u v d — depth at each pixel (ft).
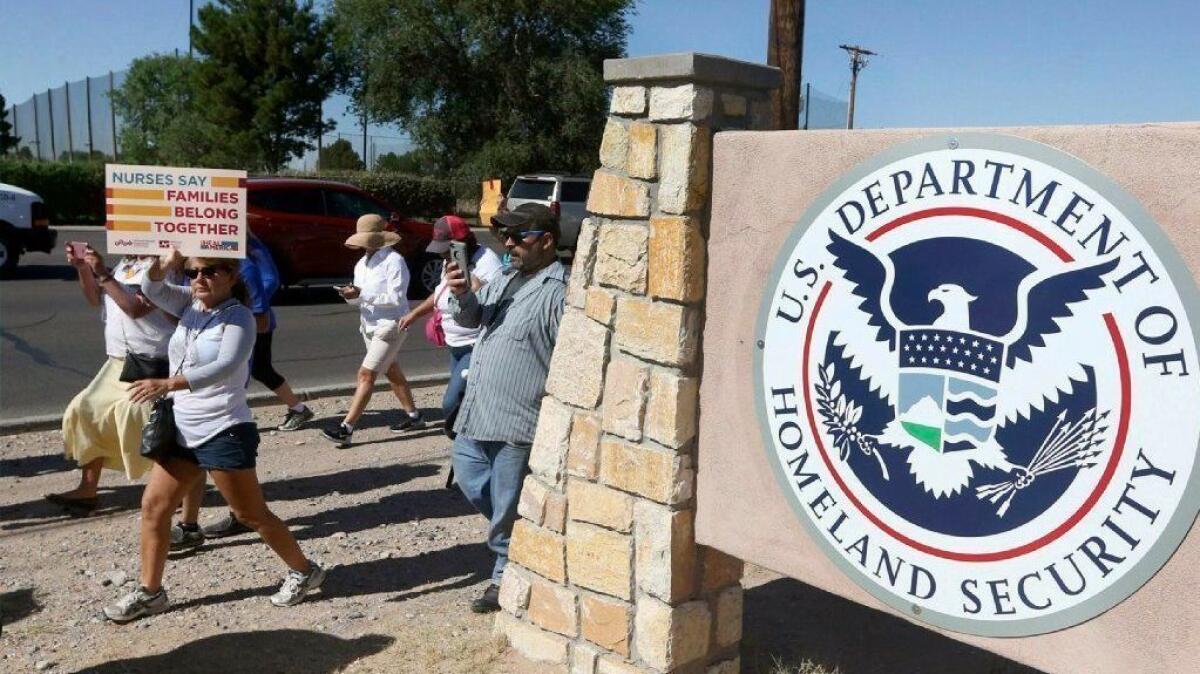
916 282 9.25
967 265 8.91
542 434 12.96
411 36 120.57
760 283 10.68
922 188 9.18
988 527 8.89
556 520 12.76
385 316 23.61
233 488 14.17
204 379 13.51
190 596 15.47
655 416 11.51
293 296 52.39
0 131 170.81
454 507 20.03
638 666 11.96
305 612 14.93
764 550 10.80
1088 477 8.23
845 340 9.84
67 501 18.72
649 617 11.74
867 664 13.25
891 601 9.66
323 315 46.29
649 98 11.39
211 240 13.89
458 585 16.07
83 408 17.85
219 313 14.05
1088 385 8.19
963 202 8.89
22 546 17.25
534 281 14.03
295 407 25.18
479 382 14.16
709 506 11.35
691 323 11.29
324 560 17.08
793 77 25.82
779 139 10.37
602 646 12.28
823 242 10.00
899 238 9.36
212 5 138.41
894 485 9.53
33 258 63.93
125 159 159.12
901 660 13.39
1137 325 7.88
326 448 24.00
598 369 12.13
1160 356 7.76
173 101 166.61
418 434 25.50
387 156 135.64
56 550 17.12
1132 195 7.86
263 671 12.98
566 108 120.67
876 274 9.55
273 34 136.56
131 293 17.01
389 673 12.91
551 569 12.84
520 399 13.82
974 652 13.64
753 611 14.88
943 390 9.12
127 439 17.61
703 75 10.80
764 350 10.62
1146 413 7.86
